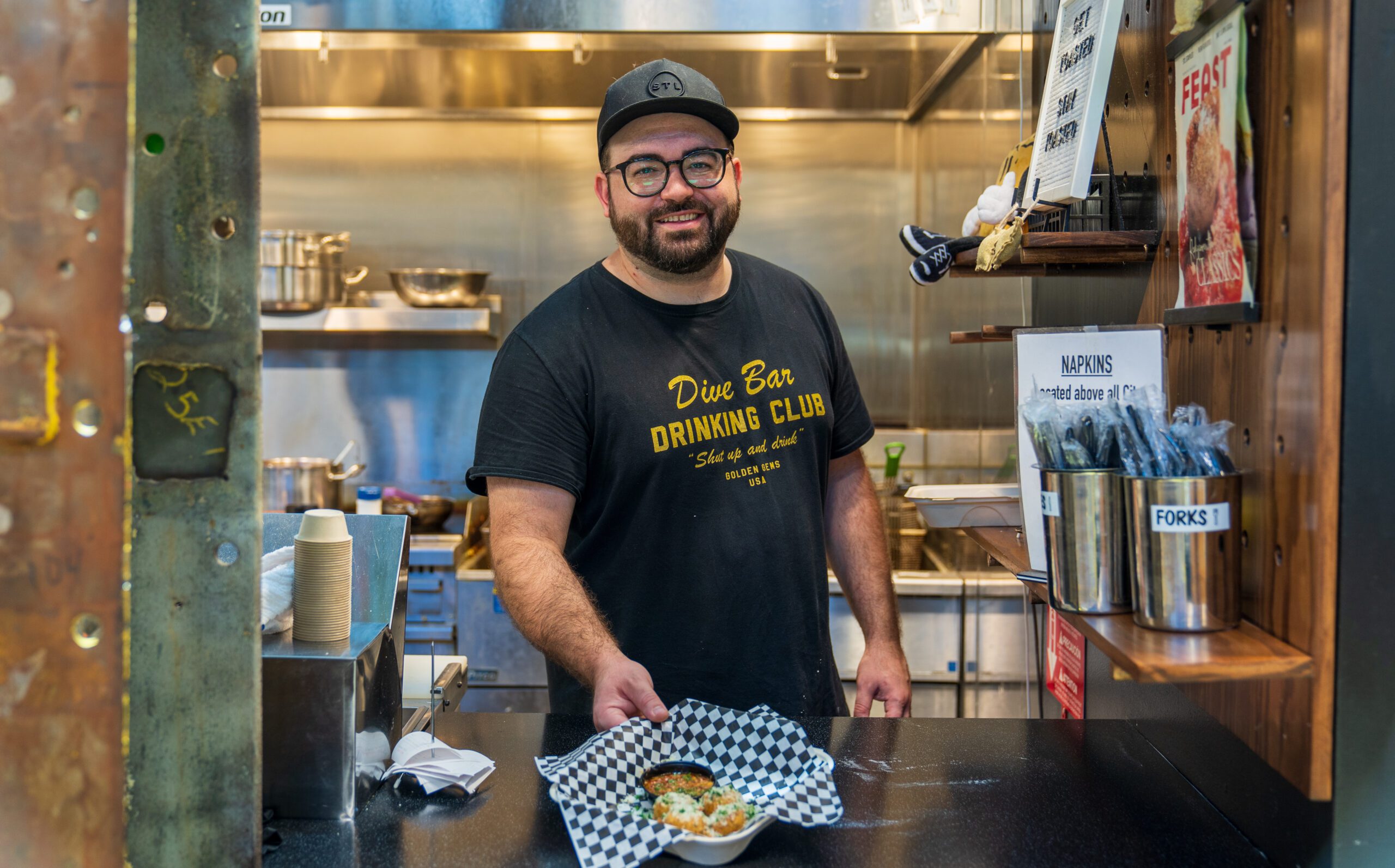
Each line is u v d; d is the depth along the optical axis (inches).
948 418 118.6
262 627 41.3
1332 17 31.6
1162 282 45.9
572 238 135.0
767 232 135.6
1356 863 33.4
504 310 135.6
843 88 123.0
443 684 53.7
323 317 120.7
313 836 38.3
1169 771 44.1
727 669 60.2
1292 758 34.2
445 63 116.3
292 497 117.6
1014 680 106.7
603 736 41.5
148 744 27.6
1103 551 37.4
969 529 53.7
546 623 53.6
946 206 117.9
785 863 35.9
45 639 25.0
